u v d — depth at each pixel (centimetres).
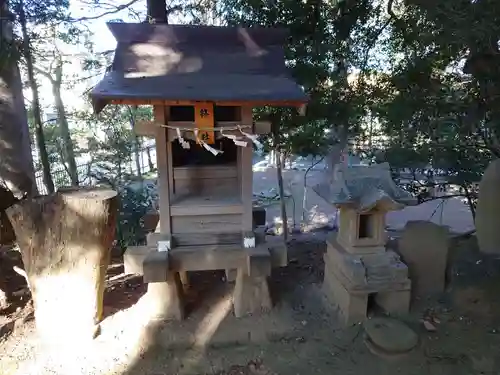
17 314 314
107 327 297
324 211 796
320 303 334
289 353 276
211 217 285
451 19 288
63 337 282
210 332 291
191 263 275
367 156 474
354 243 308
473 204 495
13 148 443
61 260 271
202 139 258
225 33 281
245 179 280
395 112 393
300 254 469
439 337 283
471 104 347
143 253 280
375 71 453
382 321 293
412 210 823
